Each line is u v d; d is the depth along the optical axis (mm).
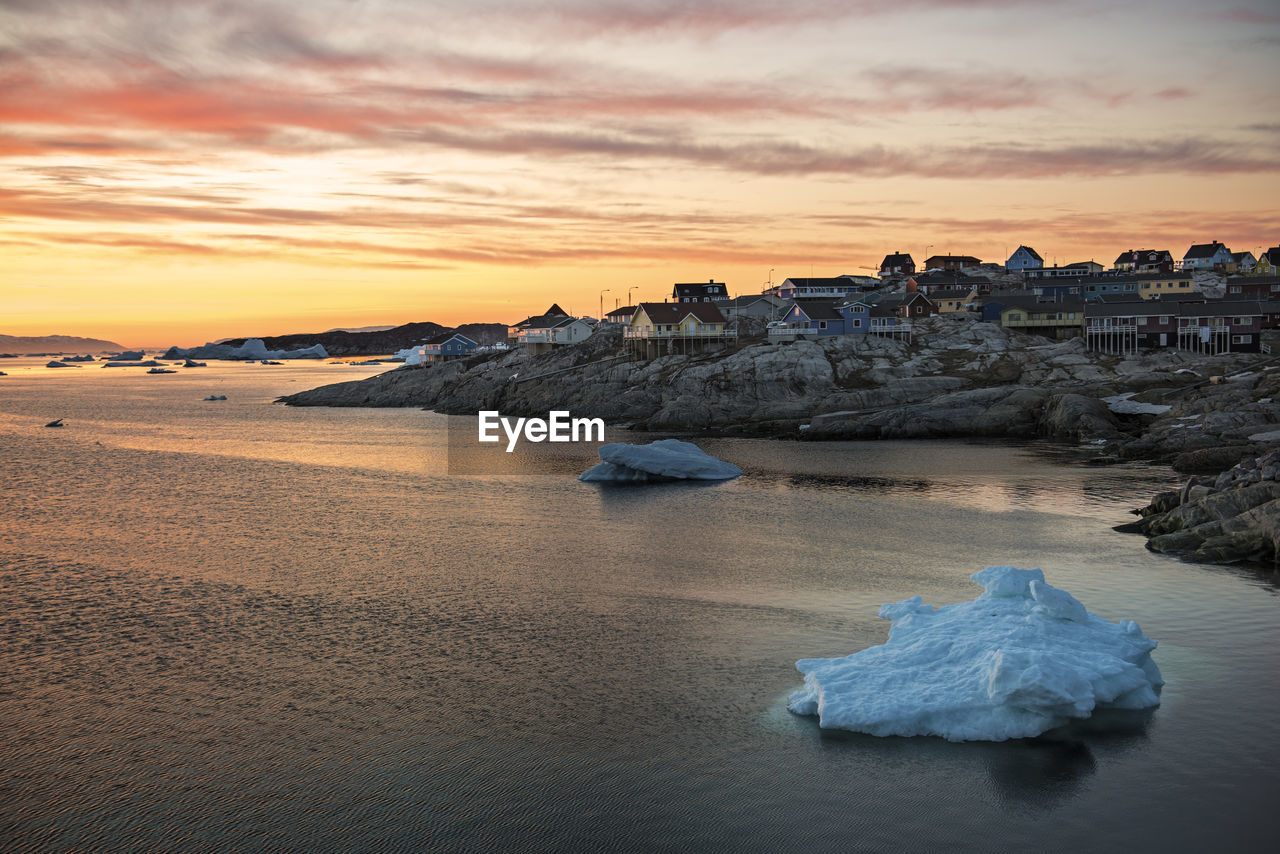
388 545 60156
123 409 185250
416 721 32656
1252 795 26734
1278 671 35031
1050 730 30578
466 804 27172
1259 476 55969
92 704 34562
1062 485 75062
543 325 195625
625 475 85000
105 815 26969
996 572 38875
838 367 133000
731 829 25656
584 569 52938
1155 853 24250
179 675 37344
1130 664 32312
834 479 81812
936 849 24609
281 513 72062
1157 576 47594
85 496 81188
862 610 43938
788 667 36938
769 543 58312
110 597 48594
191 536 63750
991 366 129625
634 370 144750
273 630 42875
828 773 28375
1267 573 47562
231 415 167000
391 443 119312
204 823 26484
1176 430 89188
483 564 54594
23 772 29469
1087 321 139625
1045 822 25672
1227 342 130625
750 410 125438
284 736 31688
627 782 28172
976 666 32625
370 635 41938
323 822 26391
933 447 99625
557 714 32938
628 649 39406
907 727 30656
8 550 59719
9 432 141375
